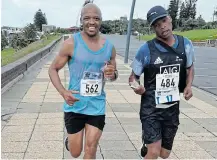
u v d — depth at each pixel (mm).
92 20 3895
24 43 34062
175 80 4004
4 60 14234
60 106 8391
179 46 3990
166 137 4109
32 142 5652
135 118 7352
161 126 4059
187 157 5199
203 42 57656
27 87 11297
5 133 6098
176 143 5809
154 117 4000
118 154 5250
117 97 9758
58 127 6504
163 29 3881
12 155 5086
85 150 4000
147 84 4055
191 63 4066
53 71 4008
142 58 3994
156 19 3854
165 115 4016
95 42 3975
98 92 3988
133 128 6586
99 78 3982
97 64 3938
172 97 4000
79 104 3963
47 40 43906
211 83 13609
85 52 3908
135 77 4059
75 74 3963
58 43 46188
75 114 3984
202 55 31469
